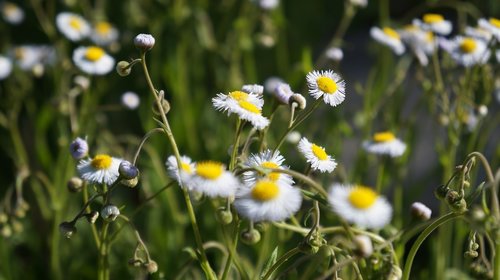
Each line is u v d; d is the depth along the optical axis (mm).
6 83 999
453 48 738
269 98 917
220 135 890
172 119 877
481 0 1090
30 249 864
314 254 591
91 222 617
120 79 1040
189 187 583
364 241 553
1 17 1134
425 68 811
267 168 576
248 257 787
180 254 786
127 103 762
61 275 798
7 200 728
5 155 999
